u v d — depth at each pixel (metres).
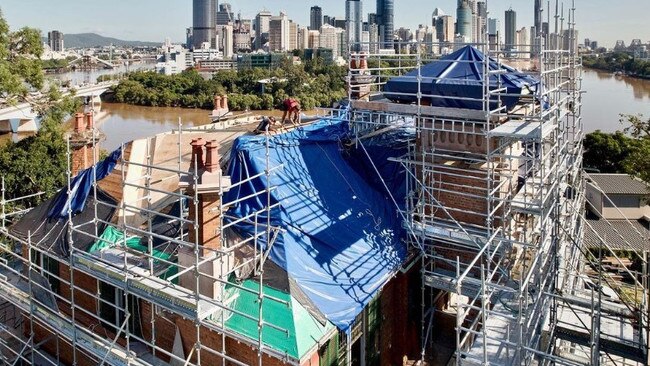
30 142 48.31
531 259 21.23
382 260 20.92
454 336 24.59
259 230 19.41
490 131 19.06
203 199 17.78
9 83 48.53
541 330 19.61
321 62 162.88
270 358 17.03
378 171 24.77
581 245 30.17
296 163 22.30
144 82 142.62
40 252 23.03
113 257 20.34
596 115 107.56
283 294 17.61
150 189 18.48
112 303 20.62
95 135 26.70
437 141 22.91
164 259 19.25
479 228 21.83
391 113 22.69
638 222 46.28
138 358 19.00
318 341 16.86
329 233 20.56
